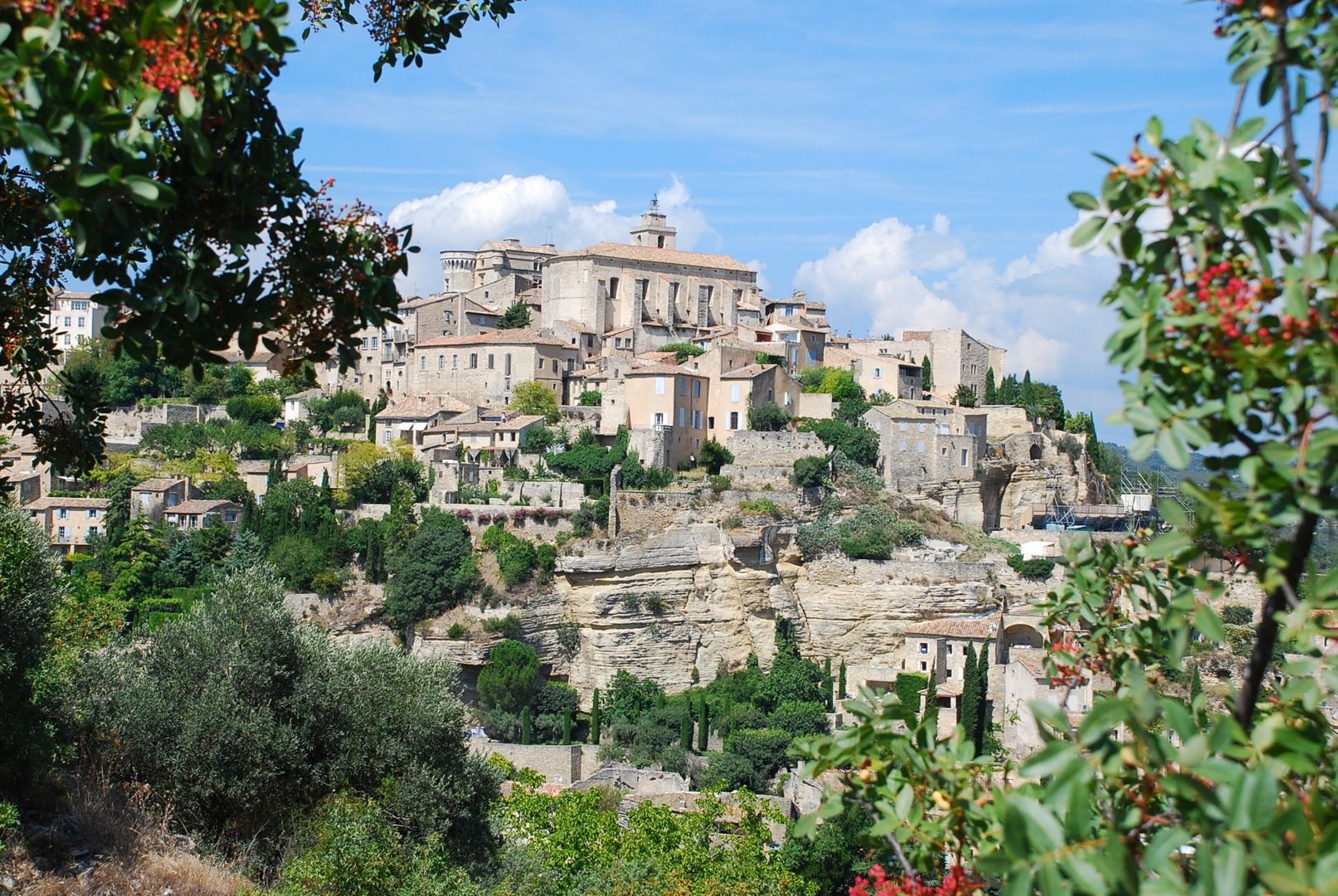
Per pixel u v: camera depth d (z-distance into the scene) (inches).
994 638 5216.5
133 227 713.0
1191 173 551.5
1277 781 517.7
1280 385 557.3
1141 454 565.3
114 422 7234.3
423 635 5349.4
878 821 728.3
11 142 653.3
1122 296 575.5
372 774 2047.2
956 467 6289.4
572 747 4717.0
